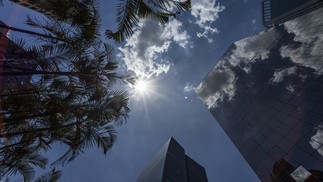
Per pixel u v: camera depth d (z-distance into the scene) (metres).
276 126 28.75
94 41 13.41
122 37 10.83
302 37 35.88
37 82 12.92
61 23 12.75
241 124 38.94
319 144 20.42
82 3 11.95
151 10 10.66
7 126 11.89
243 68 49.94
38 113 12.94
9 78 11.62
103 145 14.57
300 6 51.47
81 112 14.17
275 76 36.25
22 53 11.15
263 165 28.28
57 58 12.31
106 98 15.02
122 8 10.31
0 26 10.74
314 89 25.61
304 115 24.67
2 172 13.16
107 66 14.79
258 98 37.22
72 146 13.73
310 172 20.11
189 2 10.25
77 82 14.30
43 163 15.16
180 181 81.38
